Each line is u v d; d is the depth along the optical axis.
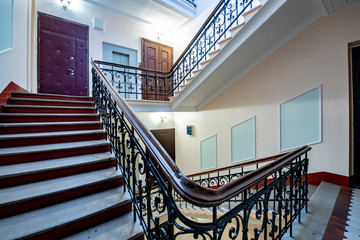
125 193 1.41
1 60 2.01
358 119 2.29
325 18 2.38
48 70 3.64
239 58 2.92
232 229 0.89
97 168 1.61
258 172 0.99
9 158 1.43
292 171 1.44
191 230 0.74
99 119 2.39
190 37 5.16
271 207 2.36
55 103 2.44
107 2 4.23
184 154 5.17
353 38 2.17
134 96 5.01
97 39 4.30
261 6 2.24
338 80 2.31
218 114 3.95
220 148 3.95
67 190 1.26
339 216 1.66
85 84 4.11
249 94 3.31
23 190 1.22
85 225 1.12
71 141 1.89
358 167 2.29
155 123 5.26
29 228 0.99
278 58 2.88
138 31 5.02
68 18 3.89
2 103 2.03
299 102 2.67
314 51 2.49
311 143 2.57
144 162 1.03
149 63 5.22
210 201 0.69
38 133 1.83
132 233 1.10
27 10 2.80
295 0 2.08
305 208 1.77
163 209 0.87
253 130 3.26
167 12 4.70
